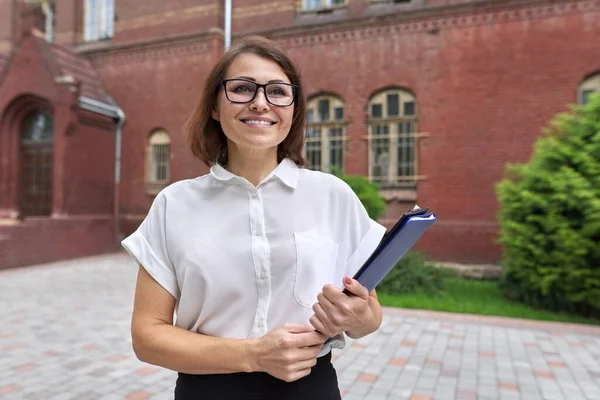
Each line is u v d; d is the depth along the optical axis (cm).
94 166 1244
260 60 132
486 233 945
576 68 884
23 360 442
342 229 138
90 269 1003
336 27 1077
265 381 126
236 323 126
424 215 113
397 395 366
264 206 131
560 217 619
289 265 126
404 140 1032
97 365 430
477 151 961
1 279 877
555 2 897
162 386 384
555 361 446
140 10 1320
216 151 150
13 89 1186
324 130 1101
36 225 1068
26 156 1254
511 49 933
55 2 1448
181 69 1257
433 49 997
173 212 131
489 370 421
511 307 674
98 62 1361
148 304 129
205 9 1235
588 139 637
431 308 662
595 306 602
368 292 116
